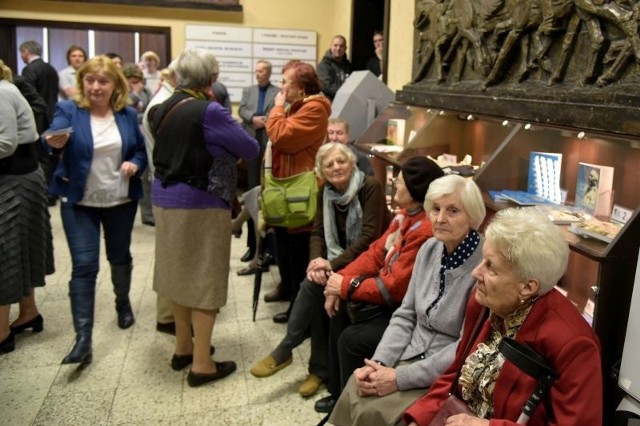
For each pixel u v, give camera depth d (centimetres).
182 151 223
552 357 119
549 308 123
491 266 126
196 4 599
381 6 547
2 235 249
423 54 337
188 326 257
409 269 197
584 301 176
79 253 256
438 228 167
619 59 178
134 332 296
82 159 250
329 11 639
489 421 121
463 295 167
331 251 248
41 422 219
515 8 233
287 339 247
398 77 426
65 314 316
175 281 234
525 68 230
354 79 403
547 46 216
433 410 145
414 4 373
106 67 251
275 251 314
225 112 223
